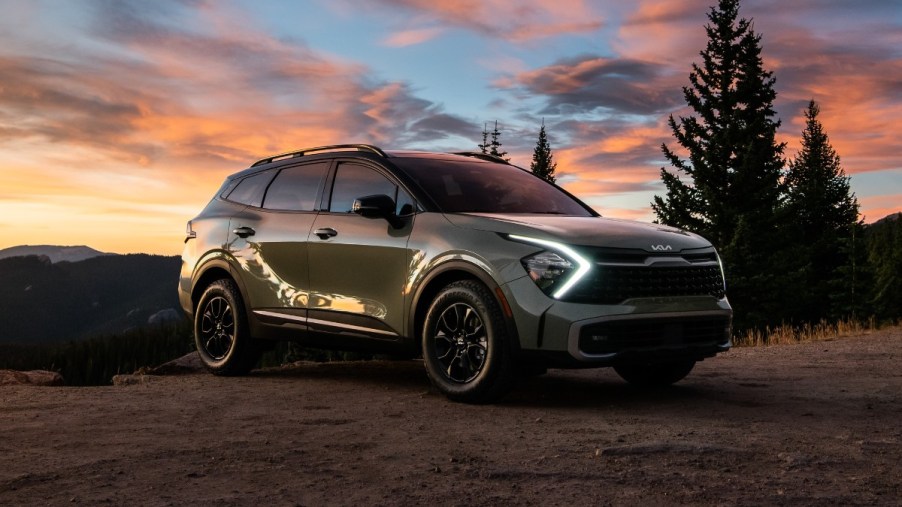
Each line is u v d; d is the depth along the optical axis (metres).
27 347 139.75
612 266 5.27
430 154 6.98
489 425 4.79
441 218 5.95
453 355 5.78
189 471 3.60
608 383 6.82
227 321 7.64
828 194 44.62
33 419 5.05
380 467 3.68
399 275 6.04
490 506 3.03
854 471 3.58
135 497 3.16
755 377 7.12
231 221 7.62
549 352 5.20
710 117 29.73
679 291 5.54
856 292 44.84
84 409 5.46
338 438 4.39
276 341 7.46
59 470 3.61
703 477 3.46
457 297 5.64
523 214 6.04
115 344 120.75
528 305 5.26
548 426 4.75
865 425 4.74
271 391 6.41
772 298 28.59
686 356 5.59
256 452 4.01
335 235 6.54
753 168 28.23
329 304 6.55
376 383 6.94
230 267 7.47
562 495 3.18
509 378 5.45
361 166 6.71
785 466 3.66
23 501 3.10
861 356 8.86
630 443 4.20
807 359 8.66
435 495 3.19
